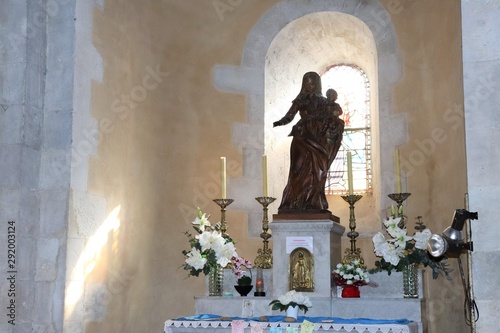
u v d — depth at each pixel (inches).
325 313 258.4
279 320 238.1
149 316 308.7
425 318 268.8
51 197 263.3
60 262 258.2
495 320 188.9
